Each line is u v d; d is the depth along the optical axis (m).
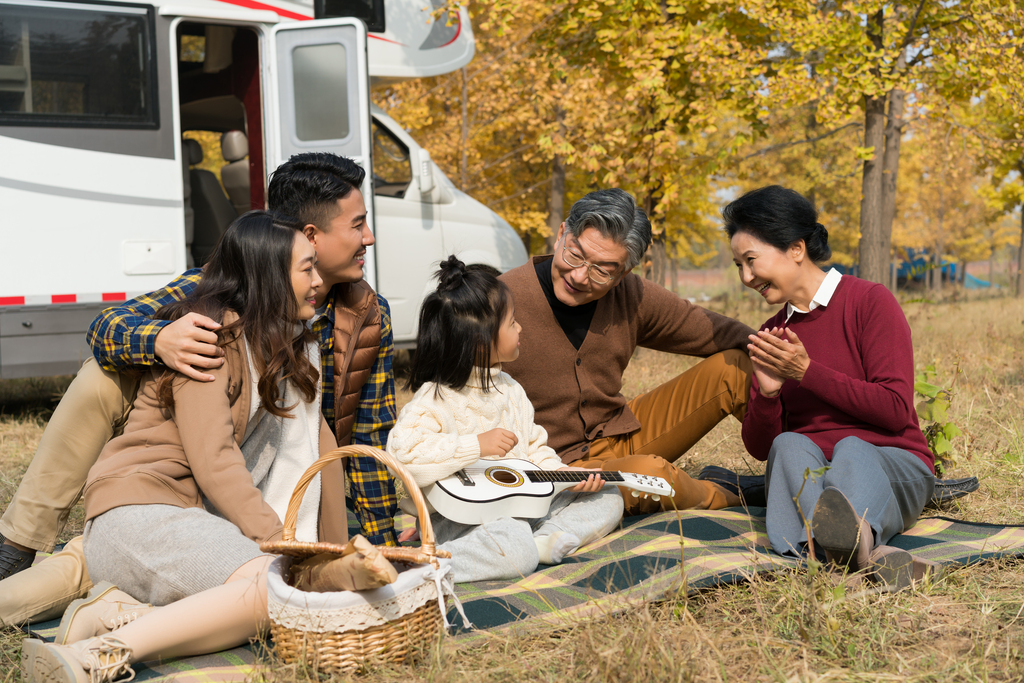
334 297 2.82
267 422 2.51
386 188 7.07
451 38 7.03
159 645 2.02
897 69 8.62
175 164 5.90
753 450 3.13
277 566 2.06
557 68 9.02
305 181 2.61
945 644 2.12
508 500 2.77
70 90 5.61
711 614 2.29
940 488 3.24
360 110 5.98
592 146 8.50
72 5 5.60
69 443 2.60
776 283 2.93
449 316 2.80
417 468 2.72
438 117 13.15
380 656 1.99
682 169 8.69
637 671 1.90
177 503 2.32
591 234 2.98
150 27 5.78
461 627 2.28
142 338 2.35
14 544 2.63
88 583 2.50
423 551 2.08
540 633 2.20
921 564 2.39
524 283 3.28
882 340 2.84
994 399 5.15
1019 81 8.47
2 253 5.45
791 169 20.61
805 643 2.09
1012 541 2.75
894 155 10.58
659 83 7.66
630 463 3.14
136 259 5.79
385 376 2.97
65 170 5.59
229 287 2.41
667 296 3.48
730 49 7.95
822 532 2.35
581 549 2.90
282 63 6.02
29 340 5.52
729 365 3.35
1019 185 14.51
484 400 2.93
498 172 13.67
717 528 2.97
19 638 2.33
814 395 2.97
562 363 3.31
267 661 2.08
